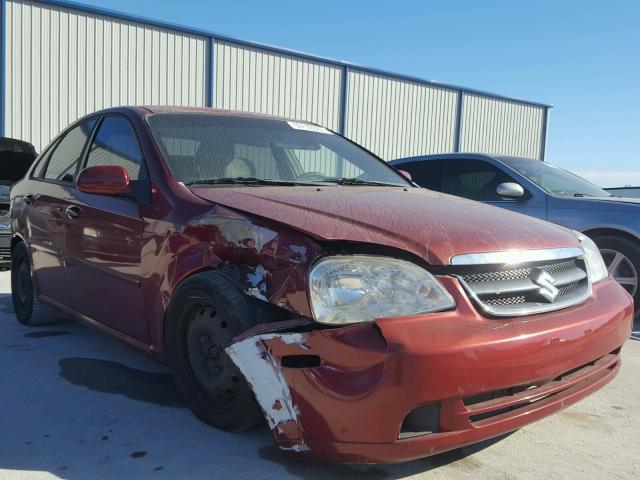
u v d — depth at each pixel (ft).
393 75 58.65
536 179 19.45
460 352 6.59
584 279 8.85
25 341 13.87
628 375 12.35
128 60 41.63
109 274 10.64
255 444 8.46
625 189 22.76
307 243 7.31
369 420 6.48
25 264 14.96
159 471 7.69
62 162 13.69
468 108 66.44
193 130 11.09
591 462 8.34
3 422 9.18
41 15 37.50
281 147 11.86
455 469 8.00
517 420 7.24
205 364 8.70
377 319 6.71
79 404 9.94
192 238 8.68
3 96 36.22
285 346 6.91
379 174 12.78
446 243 7.45
